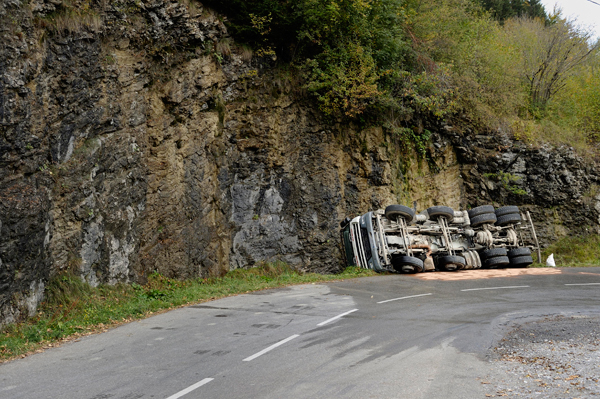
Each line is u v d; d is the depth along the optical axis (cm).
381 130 2298
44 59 1120
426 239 2006
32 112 1035
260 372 658
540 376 626
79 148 1229
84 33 1249
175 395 570
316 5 1920
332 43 2062
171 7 1540
